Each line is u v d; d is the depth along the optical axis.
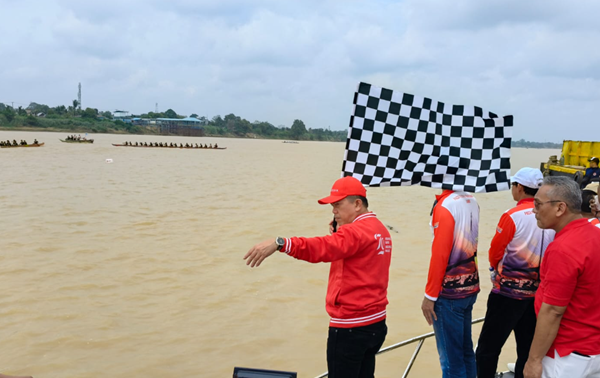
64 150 52.09
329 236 3.04
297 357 6.36
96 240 11.64
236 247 11.31
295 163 44.44
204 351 6.45
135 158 42.72
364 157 3.62
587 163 20.73
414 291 8.55
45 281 8.80
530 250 3.70
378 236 3.19
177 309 7.76
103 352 6.37
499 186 3.75
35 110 196.12
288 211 16.09
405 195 21.08
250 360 6.26
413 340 3.97
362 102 3.55
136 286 8.69
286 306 7.96
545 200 2.91
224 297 8.27
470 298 3.79
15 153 44.72
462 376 3.80
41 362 6.09
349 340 3.18
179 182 24.09
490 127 3.70
